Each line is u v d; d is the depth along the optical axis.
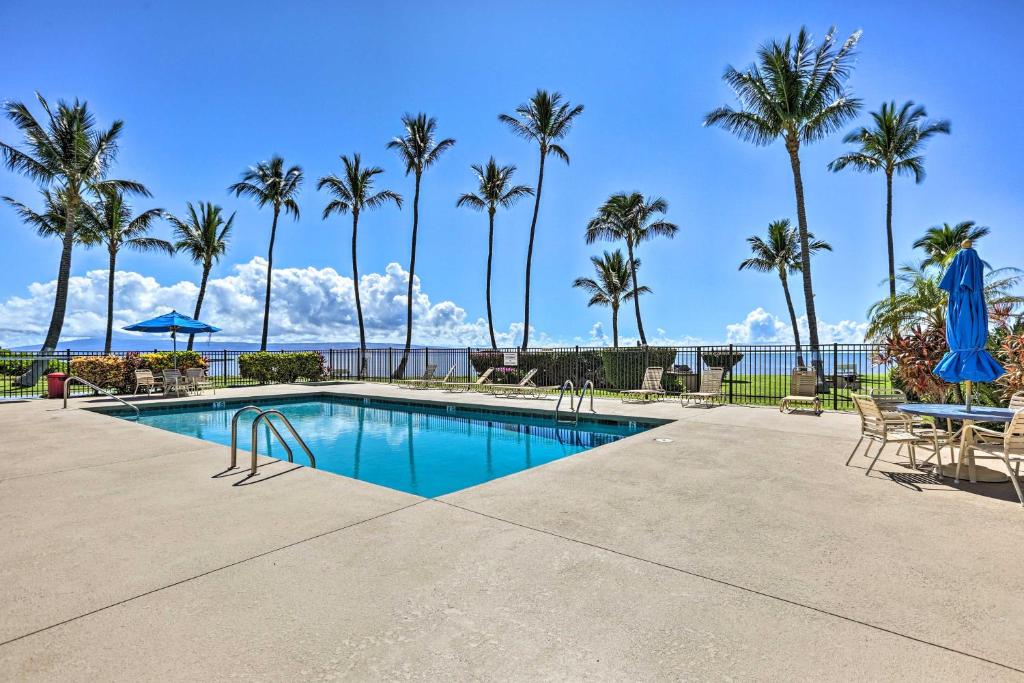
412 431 10.31
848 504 4.23
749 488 4.74
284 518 3.84
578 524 3.72
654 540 3.40
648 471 5.43
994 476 5.15
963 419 4.89
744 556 3.12
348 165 30.12
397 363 23.38
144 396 14.12
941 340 9.30
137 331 15.60
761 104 20.25
